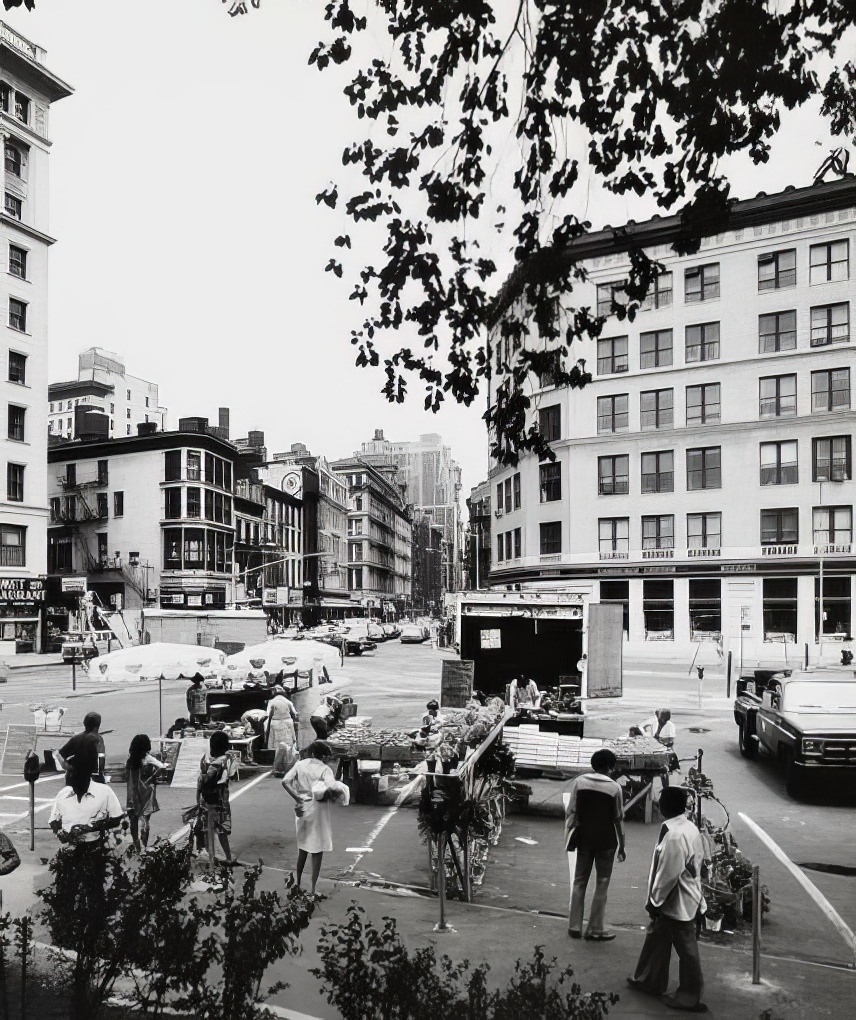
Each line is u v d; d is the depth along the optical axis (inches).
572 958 266.4
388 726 809.5
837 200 1659.7
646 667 1558.8
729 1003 235.9
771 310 1731.1
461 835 333.7
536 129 182.1
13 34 2012.8
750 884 310.2
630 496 1838.1
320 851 331.9
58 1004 201.0
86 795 301.0
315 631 2266.2
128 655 625.9
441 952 267.7
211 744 373.7
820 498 1680.6
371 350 208.1
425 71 187.5
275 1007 219.3
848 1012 230.4
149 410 4872.0
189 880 211.6
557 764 516.4
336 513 4458.7
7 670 1647.4
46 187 2133.4
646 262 198.4
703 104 171.5
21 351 2037.4
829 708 564.7
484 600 745.6
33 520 2059.5
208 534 2640.3
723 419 1764.3
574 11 170.2
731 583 1749.5
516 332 201.9
